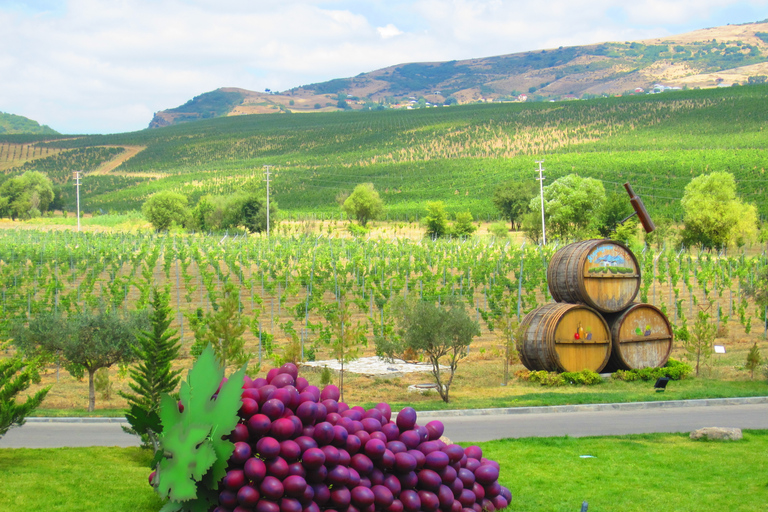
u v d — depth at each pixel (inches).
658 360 1015.6
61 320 869.8
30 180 4707.2
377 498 341.7
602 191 2989.7
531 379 964.6
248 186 5910.4
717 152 5022.1
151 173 7632.9
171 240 2386.8
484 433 658.8
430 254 2087.8
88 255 1833.2
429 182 5516.7
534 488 450.3
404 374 1031.6
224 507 319.3
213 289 1545.3
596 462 524.1
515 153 6860.2
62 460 513.3
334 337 1342.3
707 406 815.1
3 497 396.2
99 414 800.3
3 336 1174.3
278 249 2046.0
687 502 415.2
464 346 872.3
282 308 1526.8
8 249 1923.0
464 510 374.3
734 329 1467.8
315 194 5433.1
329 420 351.6
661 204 3939.5
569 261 976.3
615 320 992.2
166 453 325.1
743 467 504.4
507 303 1508.4
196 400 331.3
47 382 1039.6
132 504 399.2
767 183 4065.0
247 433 325.4
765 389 895.7
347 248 2116.1
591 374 946.7
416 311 864.3
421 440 377.1
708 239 2728.8
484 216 4224.9
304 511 319.9
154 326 590.9
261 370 1072.2
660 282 1776.6
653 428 679.1
